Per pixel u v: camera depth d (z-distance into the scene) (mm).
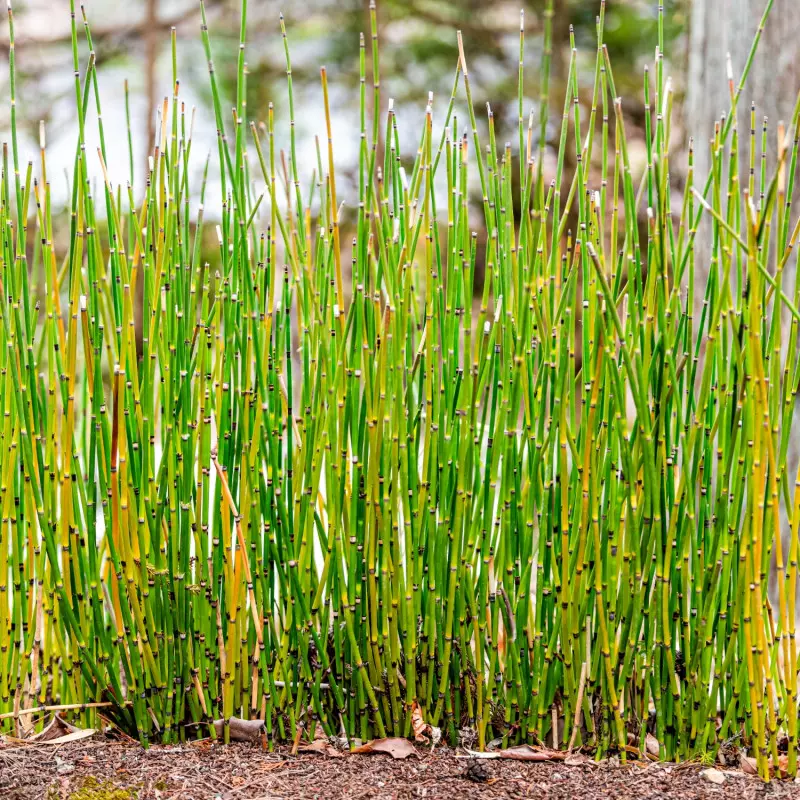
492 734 5211
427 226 5070
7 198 5094
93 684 5191
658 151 5031
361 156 5062
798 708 5188
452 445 5117
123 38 13422
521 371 5082
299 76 13383
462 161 5086
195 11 13344
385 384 5078
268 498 5133
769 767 5121
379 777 5105
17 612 5168
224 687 5172
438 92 13195
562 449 5066
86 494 5180
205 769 5117
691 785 5094
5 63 12703
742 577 5102
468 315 5082
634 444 5098
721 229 5027
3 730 5199
